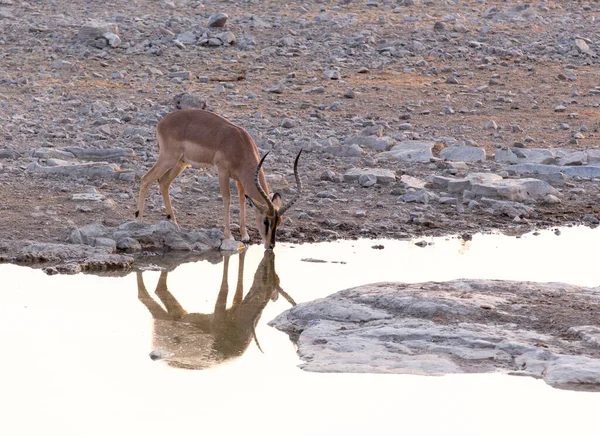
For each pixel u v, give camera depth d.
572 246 41.03
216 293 34.53
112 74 74.56
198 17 91.50
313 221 44.19
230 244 40.53
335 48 82.69
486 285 31.72
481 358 26.14
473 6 100.00
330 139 57.28
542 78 77.19
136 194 47.09
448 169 52.41
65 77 73.69
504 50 83.62
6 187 46.94
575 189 50.12
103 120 60.75
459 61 81.44
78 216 42.91
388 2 99.50
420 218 44.88
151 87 71.56
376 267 37.34
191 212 44.94
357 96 70.44
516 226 44.78
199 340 29.27
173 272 37.12
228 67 77.75
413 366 25.81
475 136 60.47
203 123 40.59
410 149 55.62
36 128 59.16
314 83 74.06
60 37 83.69
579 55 84.50
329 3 98.69
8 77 72.12
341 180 50.41
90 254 38.00
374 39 85.44
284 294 34.16
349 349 27.08
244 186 40.03
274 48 82.12
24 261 37.28
